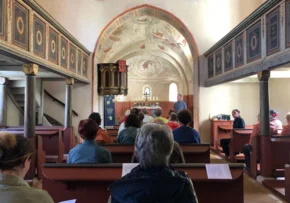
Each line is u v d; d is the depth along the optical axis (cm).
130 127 550
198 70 1279
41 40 664
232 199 324
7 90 1028
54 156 757
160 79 2312
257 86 1261
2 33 473
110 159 348
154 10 1323
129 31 1658
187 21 1300
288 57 511
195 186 324
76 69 1030
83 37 1291
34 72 630
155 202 154
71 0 1296
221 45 1006
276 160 630
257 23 673
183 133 505
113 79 1351
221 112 1264
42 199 145
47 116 1286
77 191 328
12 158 146
